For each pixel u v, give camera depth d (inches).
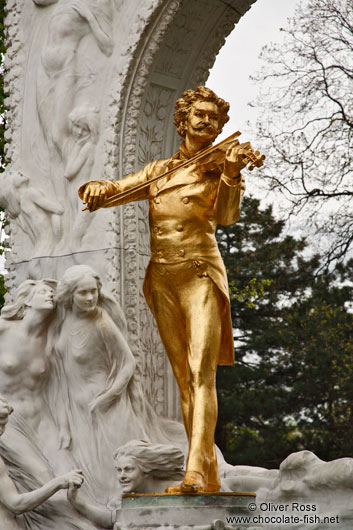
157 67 325.7
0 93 491.2
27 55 341.7
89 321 280.2
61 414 284.5
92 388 281.1
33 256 325.4
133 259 313.7
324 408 650.8
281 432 642.2
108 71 324.8
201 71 337.4
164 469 252.2
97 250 315.6
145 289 245.1
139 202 322.7
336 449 637.3
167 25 315.3
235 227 694.5
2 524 255.8
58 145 327.3
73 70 328.5
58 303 282.0
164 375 318.3
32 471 273.1
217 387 655.1
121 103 318.7
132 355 283.9
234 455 628.1
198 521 214.8
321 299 667.4
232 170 224.1
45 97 331.3
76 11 330.0
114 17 328.5
